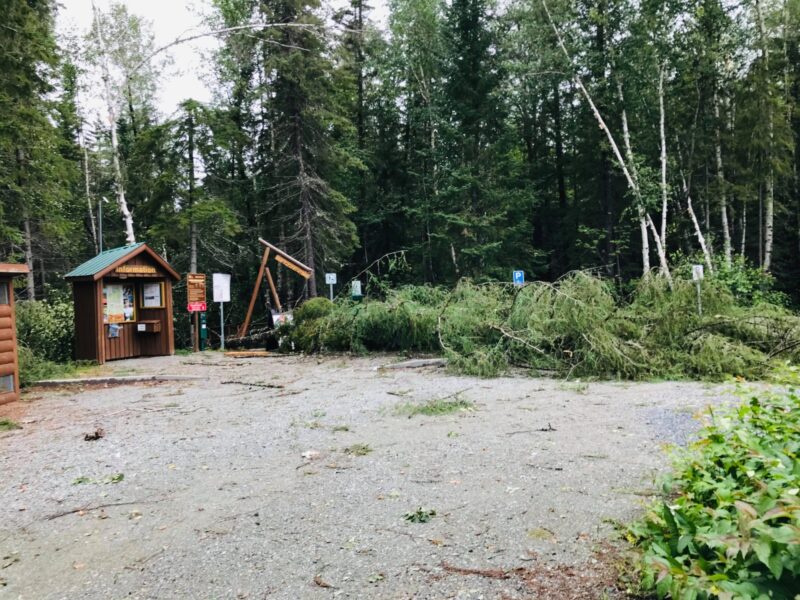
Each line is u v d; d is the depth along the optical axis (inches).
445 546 118.6
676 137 892.0
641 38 792.9
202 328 618.5
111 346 496.4
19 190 581.0
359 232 1164.5
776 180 834.2
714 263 740.7
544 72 901.8
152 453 201.9
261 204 970.7
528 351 392.5
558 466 168.7
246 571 111.6
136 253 506.3
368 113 1167.6
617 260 992.2
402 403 279.1
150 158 781.9
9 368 311.9
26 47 474.9
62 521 142.1
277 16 801.6
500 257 975.0
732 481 98.0
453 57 943.0
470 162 946.1
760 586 71.5
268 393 326.3
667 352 350.0
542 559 110.9
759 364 326.6
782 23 883.4
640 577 98.7
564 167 1190.3
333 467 177.6
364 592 101.5
